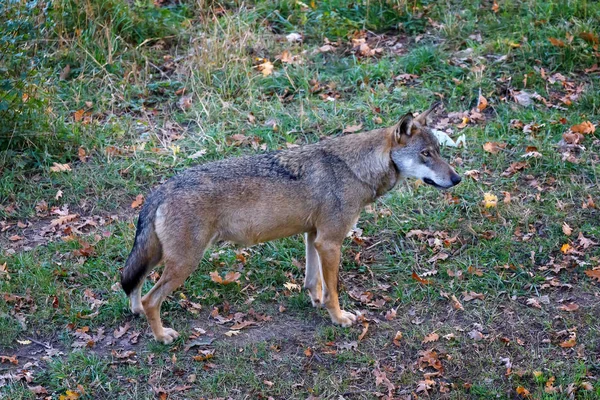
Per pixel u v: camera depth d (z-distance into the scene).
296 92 13.17
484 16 14.87
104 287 9.25
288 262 9.77
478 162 11.46
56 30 13.65
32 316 8.75
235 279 9.41
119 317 8.84
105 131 12.09
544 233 10.13
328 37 14.68
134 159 11.56
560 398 7.81
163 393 7.79
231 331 8.68
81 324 8.73
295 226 8.59
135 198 10.94
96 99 12.91
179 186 8.14
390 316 8.95
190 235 8.09
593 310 8.92
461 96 12.93
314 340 8.59
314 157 8.59
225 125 12.37
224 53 13.65
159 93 13.28
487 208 10.52
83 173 11.24
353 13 15.14
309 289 9.06
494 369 8.21
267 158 8.55
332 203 8.52
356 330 8.76
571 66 13.40
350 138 8.78
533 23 14.29
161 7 15.53
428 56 13.64
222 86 13.11
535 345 8.51
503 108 12.59
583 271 9.50
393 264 9.76
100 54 13.74
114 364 8.18
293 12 15.21
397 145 8.68
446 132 12.07
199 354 8.35
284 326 8.84
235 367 8.16
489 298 9.20
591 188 10.80
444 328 8.74
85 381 7.94
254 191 8.30
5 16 11.34
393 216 10.47
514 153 11.58
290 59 13.84
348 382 8.03
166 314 8.94
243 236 8.46
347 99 13.05
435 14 15.01
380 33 14.88
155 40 14.49
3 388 7.75
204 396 7.82
